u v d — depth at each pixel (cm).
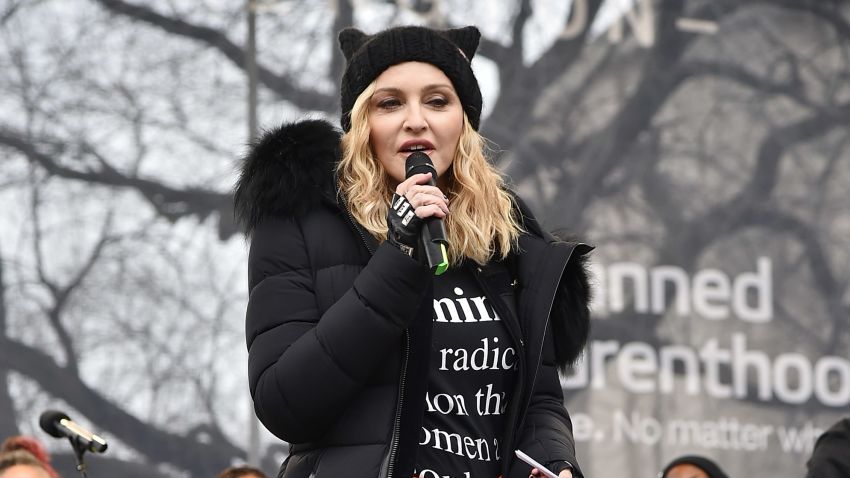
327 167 771
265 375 723
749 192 2900
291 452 763
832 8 3028
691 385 2747
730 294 2831
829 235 2900
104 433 2670
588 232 2839
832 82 3002
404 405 722
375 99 784
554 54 2917
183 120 2838
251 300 757
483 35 2900
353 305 703
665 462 2698
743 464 2733
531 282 801
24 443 1565
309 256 756
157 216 2781
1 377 2666
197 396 2708
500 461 768
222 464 2678
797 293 2853
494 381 771
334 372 698
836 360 2828
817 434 2775
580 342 844
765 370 2789
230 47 2880
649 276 2811
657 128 2911
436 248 703
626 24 2953
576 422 2680
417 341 729
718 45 2980
